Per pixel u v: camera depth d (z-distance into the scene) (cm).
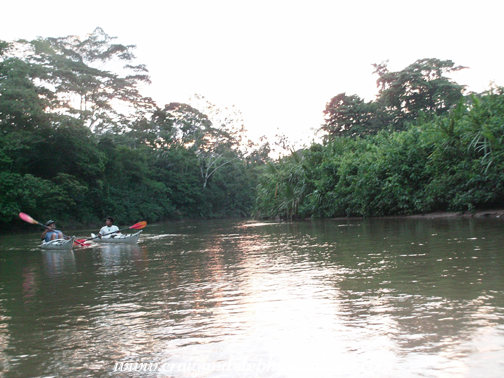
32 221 1301
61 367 275
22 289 562
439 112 3550
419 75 3603
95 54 5078
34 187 2692
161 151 4903
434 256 616
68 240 1181
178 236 1537
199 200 5369
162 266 702
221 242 1143
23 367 278
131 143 4672
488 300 362
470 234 877
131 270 678
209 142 5434
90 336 334
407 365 247
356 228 1338
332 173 2272
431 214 1681
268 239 1145
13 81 2789
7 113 2734
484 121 1431
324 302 394
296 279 514
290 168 2536
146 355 288
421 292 405
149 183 4484
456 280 446
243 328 332
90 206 3653
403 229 1144
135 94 4684
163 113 4866
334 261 641
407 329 304
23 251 1198
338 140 2489
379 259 629
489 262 535
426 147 1714
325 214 2269
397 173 1795
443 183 1556
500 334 282
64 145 3123
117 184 4156
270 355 276
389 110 3738
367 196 1942
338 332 309
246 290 468
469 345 268
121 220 3912
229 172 5853
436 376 231
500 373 230
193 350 292
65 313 413
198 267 666
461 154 1521
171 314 385
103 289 525
